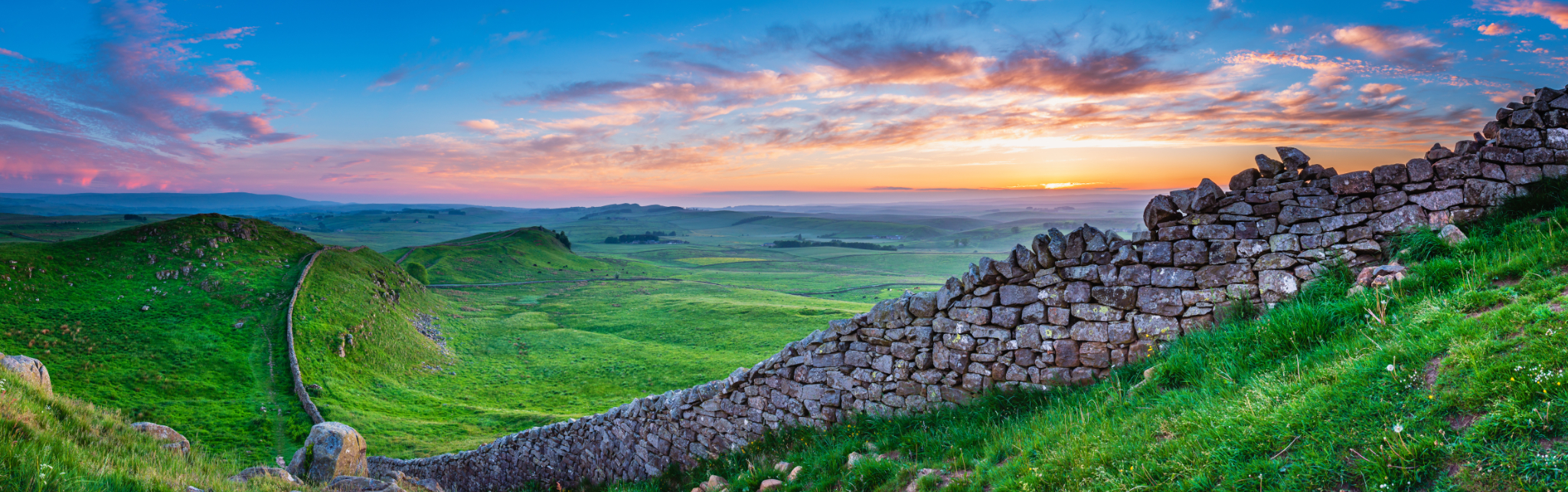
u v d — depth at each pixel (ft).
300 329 240.32
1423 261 26.94
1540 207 27.50
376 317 285.64
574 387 236.22
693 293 549.54
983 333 35.40
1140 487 17.76
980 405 33.86
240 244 319.68
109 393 181.27
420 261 607.37
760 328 347.36
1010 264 34.88
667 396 48.24
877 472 27.32
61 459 22.27
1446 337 18.56
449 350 294.46
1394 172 29.53
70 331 215.72
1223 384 23.44
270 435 161.79
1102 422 23.45
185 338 226.17
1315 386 18.99
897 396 37.86
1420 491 13.80
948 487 23.29
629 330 362.33
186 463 30.73
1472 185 28.73
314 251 341.21
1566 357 14.87
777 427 42.16
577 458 54.24
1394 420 15.98
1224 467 17.01
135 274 272.92
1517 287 20.77
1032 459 22.49
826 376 40.57
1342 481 15.06
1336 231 29.66
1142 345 31.48
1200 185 31.45
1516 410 14.15
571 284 618.44
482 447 62.95
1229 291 30.50
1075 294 33.27
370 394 208.85
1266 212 30.66
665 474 46.39
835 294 630.33
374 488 36.35
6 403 27.48
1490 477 13.20
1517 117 29.25
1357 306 24.98
